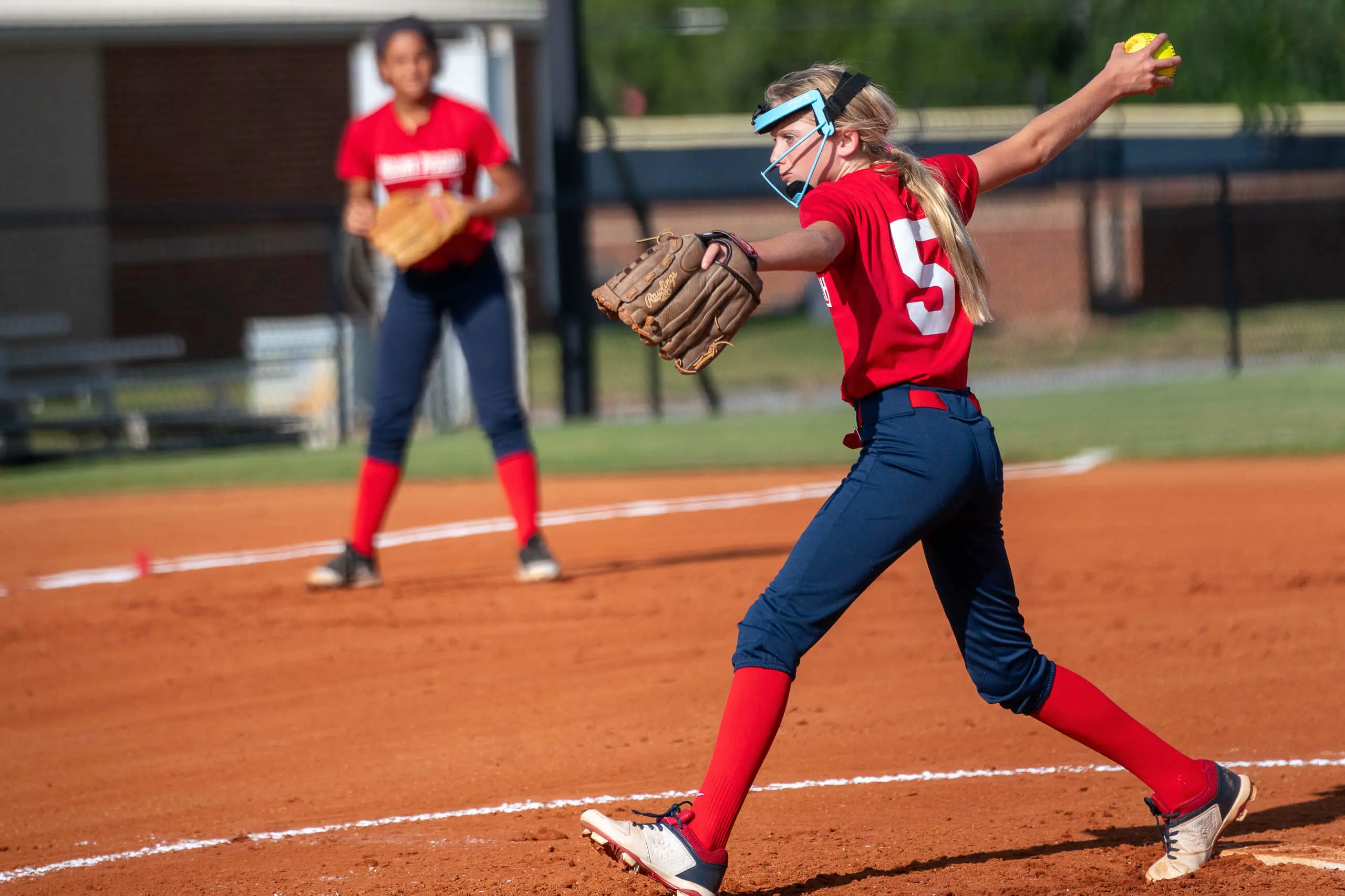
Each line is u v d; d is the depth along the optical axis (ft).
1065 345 285.64
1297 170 304.30
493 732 62.69
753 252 37.47
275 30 291.17
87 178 294.66
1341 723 59.26
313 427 203.00
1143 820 48.49
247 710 68.28
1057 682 42.98
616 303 37.01
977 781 53.83
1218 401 192.13
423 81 90.99
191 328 297.12
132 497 151.33
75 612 92.22
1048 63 411.34
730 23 319.27
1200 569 90.89
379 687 71.26
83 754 62.28
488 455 171.42
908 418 40.34
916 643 75.66
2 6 281.33
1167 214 323.57
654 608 85.51
